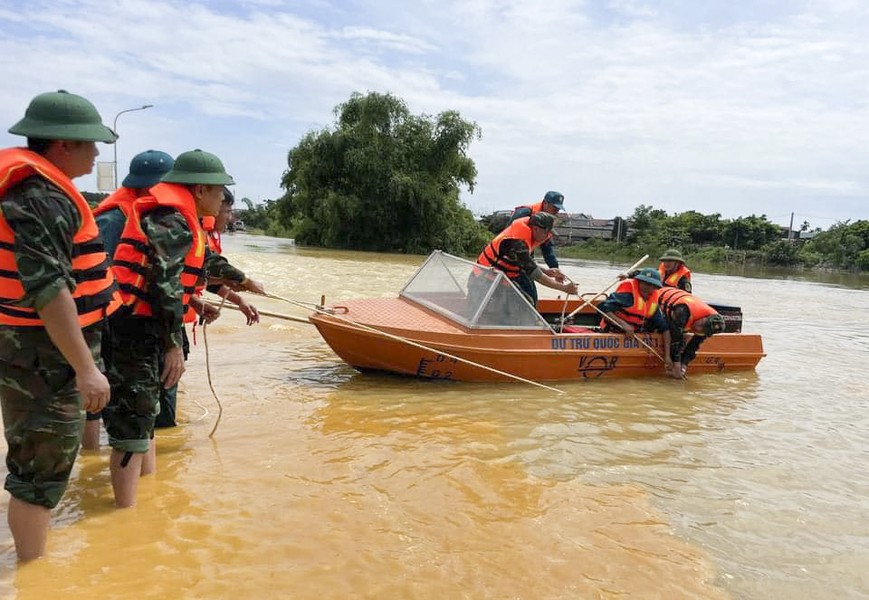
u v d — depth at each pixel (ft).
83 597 9.25
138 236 12.04
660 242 207.62
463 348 22.41
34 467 9.80
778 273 157.89
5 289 9.21
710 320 24.77
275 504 12.55
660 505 13.92
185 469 14.12
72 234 9.29
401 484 13.88
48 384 9.59
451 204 138.82
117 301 11.35
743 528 13.12
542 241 26.37
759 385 26.45
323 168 131.44
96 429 15.24
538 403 21.22
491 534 11.95
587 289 67.10
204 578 9.93
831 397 25.07
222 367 23.84
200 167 13.30
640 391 23.93
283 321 33.40
